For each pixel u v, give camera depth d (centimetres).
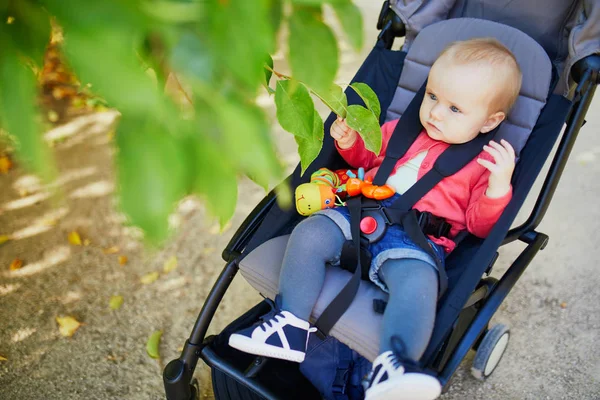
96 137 341
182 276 262
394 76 218
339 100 103
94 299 249
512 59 177
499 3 205
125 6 44
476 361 214
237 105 53
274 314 162
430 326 146
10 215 286
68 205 293
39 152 44
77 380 218
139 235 50
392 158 192
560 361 232
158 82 61
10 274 257
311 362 188
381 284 164
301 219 190
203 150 49
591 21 176
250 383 171
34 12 48
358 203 176
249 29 49
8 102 44
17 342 229
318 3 54
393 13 217
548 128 182
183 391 177
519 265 170
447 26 204
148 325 240
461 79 172
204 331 175
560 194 311
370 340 151
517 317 248
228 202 51
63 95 369
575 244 281
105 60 43
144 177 45
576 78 183
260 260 172
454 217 182
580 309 252
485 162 166
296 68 57
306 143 101
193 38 48
